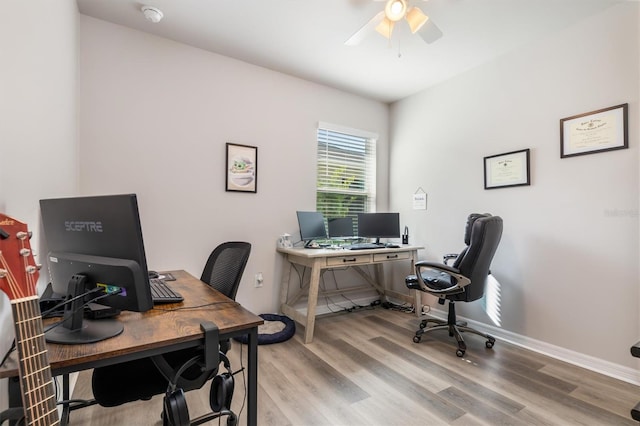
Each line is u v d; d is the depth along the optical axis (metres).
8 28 0.91
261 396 1.81
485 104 2.90
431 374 2.08
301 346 2.52
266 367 2.16
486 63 2.90
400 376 2.05
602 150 2.15
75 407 1.52
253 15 2.24
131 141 2.44
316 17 2.26
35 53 1.17
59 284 1.02
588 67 2.23
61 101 1.63
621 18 2.07
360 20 2.29
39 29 1.22
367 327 2.99
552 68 2.43
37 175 1.20
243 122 2.94
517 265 2.63
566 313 2.32
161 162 2.56
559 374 2.10
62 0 1.64
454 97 3.20
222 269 1.79
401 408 1.71
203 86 2.73
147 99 2.50
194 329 1.00
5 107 0.88
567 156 2.33
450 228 3.22
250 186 2.96
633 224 2.02
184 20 2.32
